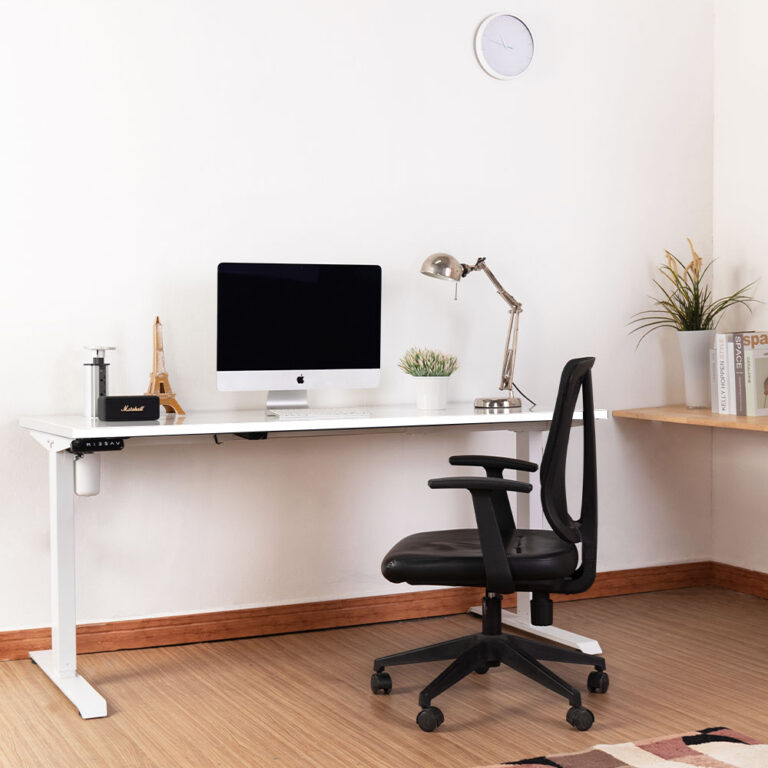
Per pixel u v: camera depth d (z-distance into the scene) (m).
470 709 2.70
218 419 2.96
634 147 4.06
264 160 3.46
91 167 3.22
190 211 3.36
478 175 3.79
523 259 3.87
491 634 2.72
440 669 3.05
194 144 3.36
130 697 2.80
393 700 2.77
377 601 3.63
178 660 3.17
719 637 3.40
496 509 2.96
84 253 3.22
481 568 2.52
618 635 3.44
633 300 4.07
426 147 3.70
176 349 3.35
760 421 3.42
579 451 4.00
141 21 3.28
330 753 2.39
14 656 3.17
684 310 4.02
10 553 3.16
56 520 2.83
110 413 2.87
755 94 4.00
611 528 4.05
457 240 3.76
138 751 2.41
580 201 3.97
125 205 3.27
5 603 3.16
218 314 3.17
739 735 2.45
